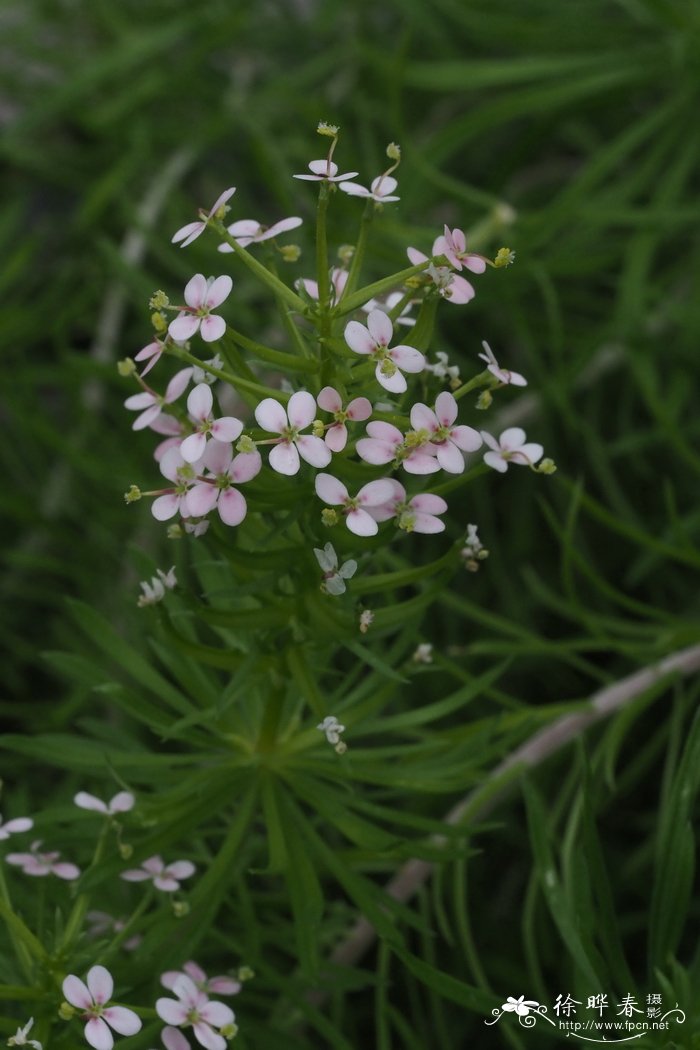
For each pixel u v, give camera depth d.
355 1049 0.59
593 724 0.59
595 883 0.50
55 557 0.77
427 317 0.48
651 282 0.80
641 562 0.66
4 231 0.80
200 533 0.47
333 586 0.48
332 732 0.49
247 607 0.53
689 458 0.64
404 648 0.53
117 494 0.74
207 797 0.52
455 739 0.57
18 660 0.76
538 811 0.51
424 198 0.77
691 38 0.71
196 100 0.88
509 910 0.66
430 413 0.47
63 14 0.91
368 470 0.48
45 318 0.81
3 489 0.74
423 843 0.56
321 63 0.85
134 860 0.51
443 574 0.50
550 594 0.62
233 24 0.83
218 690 0.53
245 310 0.71
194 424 0.48
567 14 0.82
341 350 0.47
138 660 0.53
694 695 0.59
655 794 0.69
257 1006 0.59
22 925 0.50
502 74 0.76
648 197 0.86
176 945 0.52
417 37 0.87
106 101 0.90
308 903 0.51
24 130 0.82
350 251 0.50
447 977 0.50
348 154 0.75
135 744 0.54
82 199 0.88
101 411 0.82
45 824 0.54
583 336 0.76
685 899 0.51
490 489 0.78
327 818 0.52
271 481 0.49
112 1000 0.51
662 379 0.80
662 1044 0.50
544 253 0.81
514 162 0.77
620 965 0.51
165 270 0.85
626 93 0.77
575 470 0.77
